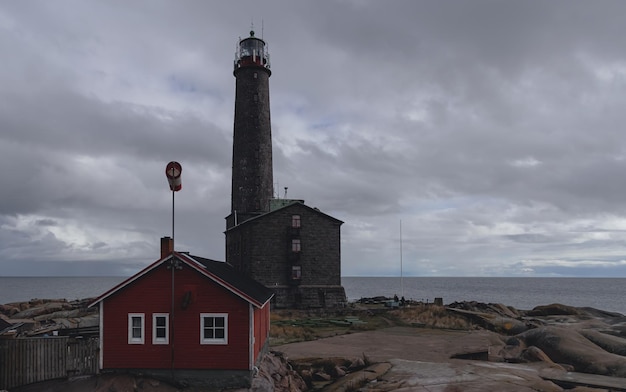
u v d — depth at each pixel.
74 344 22.83
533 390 24.28
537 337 36.06
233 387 22.89
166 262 23.55
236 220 63.28
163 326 23.34
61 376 22.56
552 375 27.73
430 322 49.59
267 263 57.03
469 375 27.16
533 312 59.78
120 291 23.44
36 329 36.28
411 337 40.84
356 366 30.22
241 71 66.44
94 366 23.00
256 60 66.62
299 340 39.16
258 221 57.38
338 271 58.88
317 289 57.53
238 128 65.94
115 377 22.67
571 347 33.09
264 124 66.00
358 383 26.33
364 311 56.00
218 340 23.14
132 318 23.36
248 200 63.94
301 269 57.62
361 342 38.16
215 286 23.36
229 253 66.75
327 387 26.47
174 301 23.31
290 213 58.19
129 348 23.17
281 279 57.28
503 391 24.09
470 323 49.44
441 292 188.88
